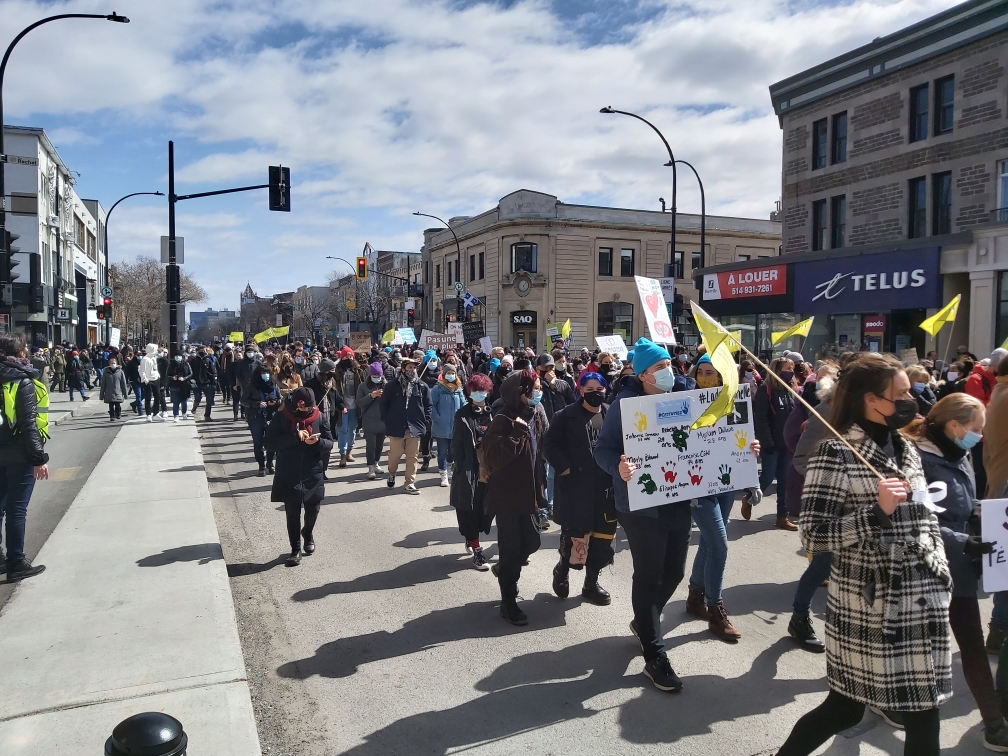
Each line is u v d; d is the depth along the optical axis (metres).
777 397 7.89
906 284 19.28
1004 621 4.43
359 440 15.26
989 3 17.97
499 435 5.14
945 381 11.24
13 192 36.56
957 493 3.72
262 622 5.28
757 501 5.07
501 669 4.48
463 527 6.45
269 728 3.84
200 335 166.50
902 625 2.63
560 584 5.63
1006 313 17.27
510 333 46.09
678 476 4.38
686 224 47.88
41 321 37.50
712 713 3.92
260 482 10.58
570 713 3.94
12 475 5.77
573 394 9.53
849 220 22.20
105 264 33.56
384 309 70.94
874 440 2.81
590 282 46.03
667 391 4.55
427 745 3.65
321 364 10.05
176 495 8.78
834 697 2.85
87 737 3.47
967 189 18.78
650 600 4.24
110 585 5.60
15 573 5.77
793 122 24.20
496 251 47.03
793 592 5.85
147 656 4.36
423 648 4.80
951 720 3.88
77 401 25.09
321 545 7.25
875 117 21.28
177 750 2.46
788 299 22.86
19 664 4.25
